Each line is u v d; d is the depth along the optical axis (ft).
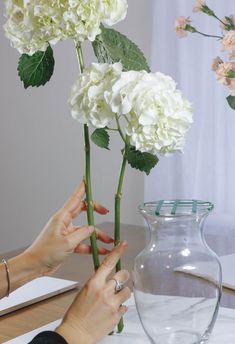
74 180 13.14
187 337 4.10
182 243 4.14
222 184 10.41
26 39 3.94
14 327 4.94
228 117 10.23
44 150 13.52
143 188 12.01
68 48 12.73
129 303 5.24
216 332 4.61
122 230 8.05
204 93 10.38
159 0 10.64
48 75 4.22
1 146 14.24
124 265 6.35
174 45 10.57
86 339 4.03
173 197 10.81
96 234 4.57
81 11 3.75
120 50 4.10
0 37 13.94
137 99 3.78
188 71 10.47
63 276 6.14
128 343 4.42
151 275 4.10
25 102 13.69
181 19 5.40
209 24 10.21
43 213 13.79
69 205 4.53
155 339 4.16
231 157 10.27
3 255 7.09
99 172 12.52
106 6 3.81
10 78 13.88
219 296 4.17
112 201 12.41
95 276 4.16
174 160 10.75
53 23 3.83
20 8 3.86
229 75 5.06
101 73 3.92
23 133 13.83
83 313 4.08
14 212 14.28
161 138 3.84
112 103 3.82
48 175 13.56
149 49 11.58
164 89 3.84
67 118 13.04
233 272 5.86
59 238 4.44
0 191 14.44
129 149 4.18
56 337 3.98
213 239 7.38
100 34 4.07
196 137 10.48
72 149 13.05
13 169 14.14
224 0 10.04
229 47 5.08
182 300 4.09
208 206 4.16
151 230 4.23
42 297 5.50
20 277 4.52
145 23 11.59
